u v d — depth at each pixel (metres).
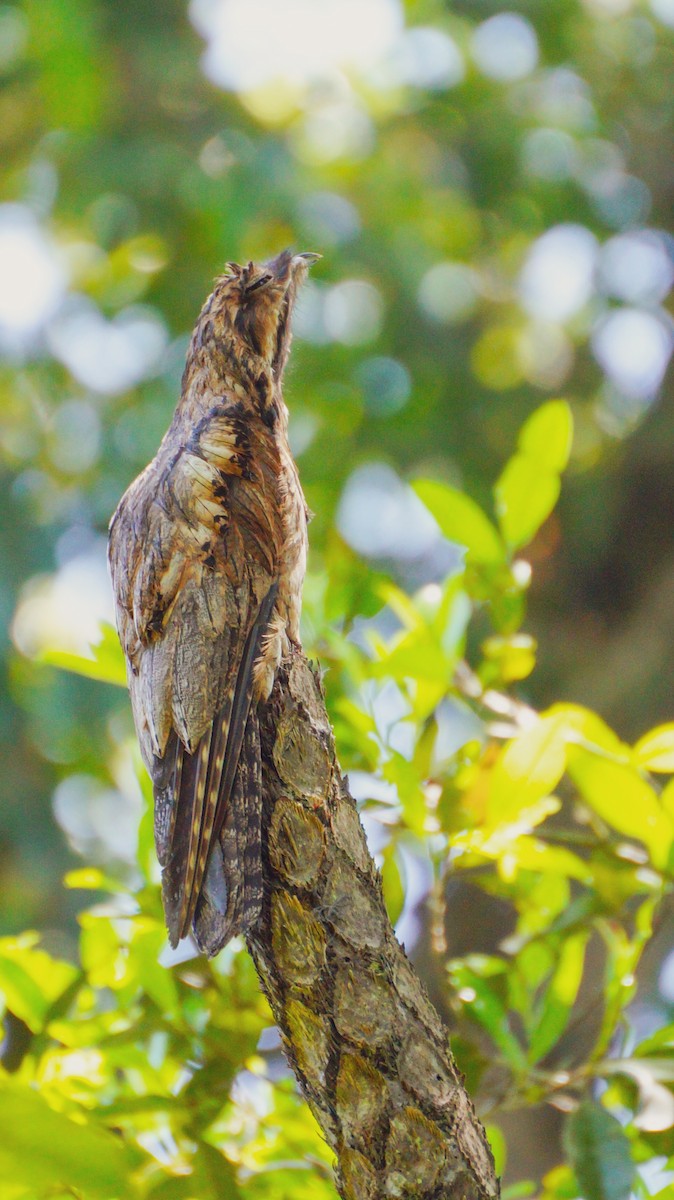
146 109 12.91
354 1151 7.48
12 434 13.38
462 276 14.70
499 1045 7.61
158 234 12.64
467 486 13.34
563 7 14.05
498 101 14.24
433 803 7.64
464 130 14.19
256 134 12.84
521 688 11.57
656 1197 7.56
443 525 7.68
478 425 13.59
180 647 7.55
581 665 11.59
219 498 7.59
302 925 7.49
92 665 7.69
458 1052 7.61
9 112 13.47
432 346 13.39
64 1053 7.60
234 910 7.49
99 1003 7.77
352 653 7.69
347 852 7.50
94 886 7.64
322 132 14.19
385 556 12.86
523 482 7.69
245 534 7.59
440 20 14.08
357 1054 7.48
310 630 7.70
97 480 12.66
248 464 7.61
